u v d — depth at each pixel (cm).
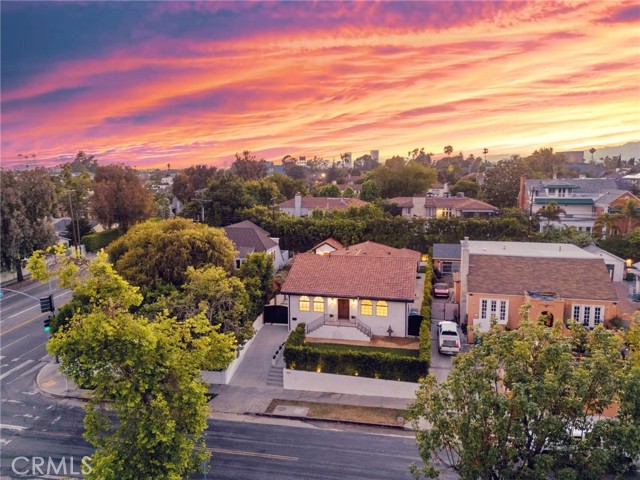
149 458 1842
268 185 9325
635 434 1373
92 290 1892
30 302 5388
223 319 3441
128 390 1806
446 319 4375
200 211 7888
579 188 8338
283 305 4491
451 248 5862
